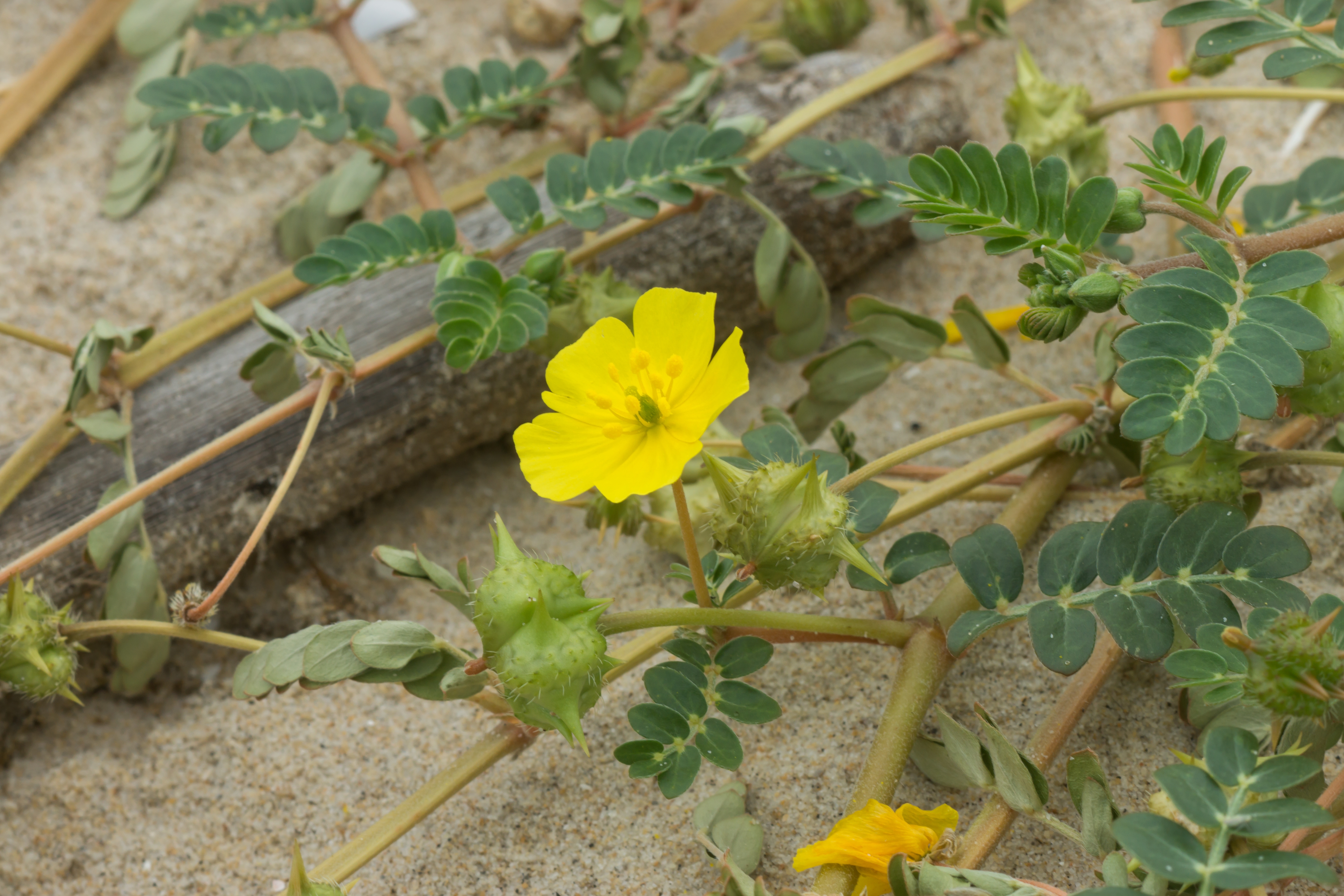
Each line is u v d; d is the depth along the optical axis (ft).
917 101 1.45
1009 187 1.16
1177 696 1.23
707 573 1.19
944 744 1.17
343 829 1.26
